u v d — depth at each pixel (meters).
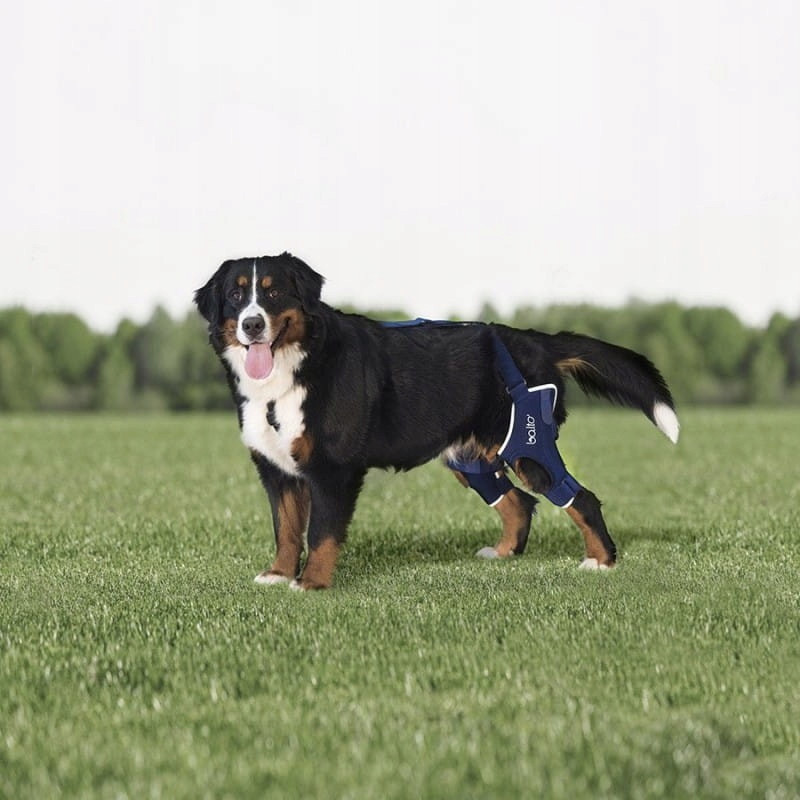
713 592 10.37
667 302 76.50
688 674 7.70
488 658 8.09
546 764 5.88
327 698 7.17
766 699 7.19
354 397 10.39
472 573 11.38
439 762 5.91
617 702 7.04
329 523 10.52
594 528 11.53
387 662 7.95
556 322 73.62
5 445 33.94
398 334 11.02
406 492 19.94
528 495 12.79
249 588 10.68
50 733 6.52
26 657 8.14
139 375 74.38
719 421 46.09
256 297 10.09
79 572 11.91
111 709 7.03
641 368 11.77
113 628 9.13
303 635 8.69
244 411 10.52
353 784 5.63
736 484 21.09
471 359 11.10
